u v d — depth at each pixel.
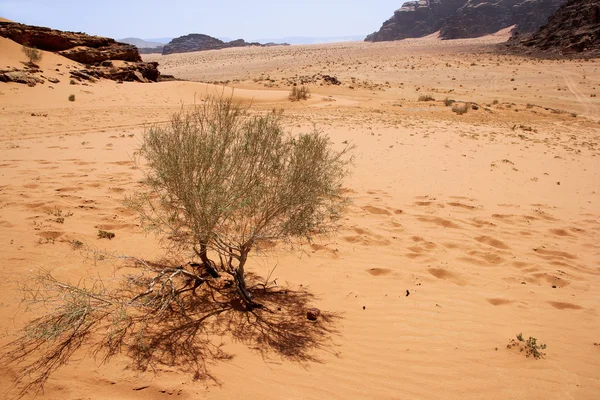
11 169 8.86
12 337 3.16
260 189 3.95
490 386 3.26
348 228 6.85
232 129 4.11
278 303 4.36
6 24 48.19
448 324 4.21
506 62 103.56
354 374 3.29
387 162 13.21
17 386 2.71
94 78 44.12
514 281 5.39
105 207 6.47
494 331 4.12
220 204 3.72
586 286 5.35
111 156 11.41
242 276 4.25
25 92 32.47
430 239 6.68
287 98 45.75
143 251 5.08
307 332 3.84
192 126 4.11
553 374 3.44
